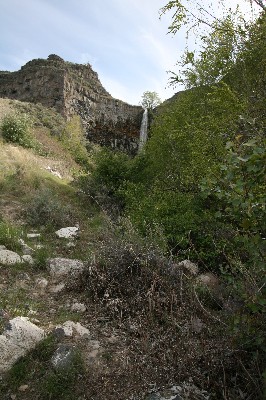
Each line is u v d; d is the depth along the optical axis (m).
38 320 4.09
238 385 2.90
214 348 3.08
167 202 7.02
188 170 6.99
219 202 4.71
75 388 3.06
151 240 5.26
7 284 4.97
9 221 7.79
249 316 2.79
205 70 7.27
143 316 3.89
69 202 10.30
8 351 3.36
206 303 4.07
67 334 3.65
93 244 6.75
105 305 4.40
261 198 2.40
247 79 5.69
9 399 3.03
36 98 33.28
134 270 4.77
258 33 4.98
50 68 34.06
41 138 22.66
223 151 5.54
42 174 12.29
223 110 6.15
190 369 2.99
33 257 6.07
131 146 33.56
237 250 3.95
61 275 5.44
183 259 5.63
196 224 6.04
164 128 8.59
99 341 3.67
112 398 2.95
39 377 3.20
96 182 11.09
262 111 4.59
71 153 22.58
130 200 8.78
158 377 3.00
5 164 11.90
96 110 34.50
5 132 18.69
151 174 9.79
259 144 2.41
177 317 3.55
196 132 6.56
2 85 37.53
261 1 3.04
